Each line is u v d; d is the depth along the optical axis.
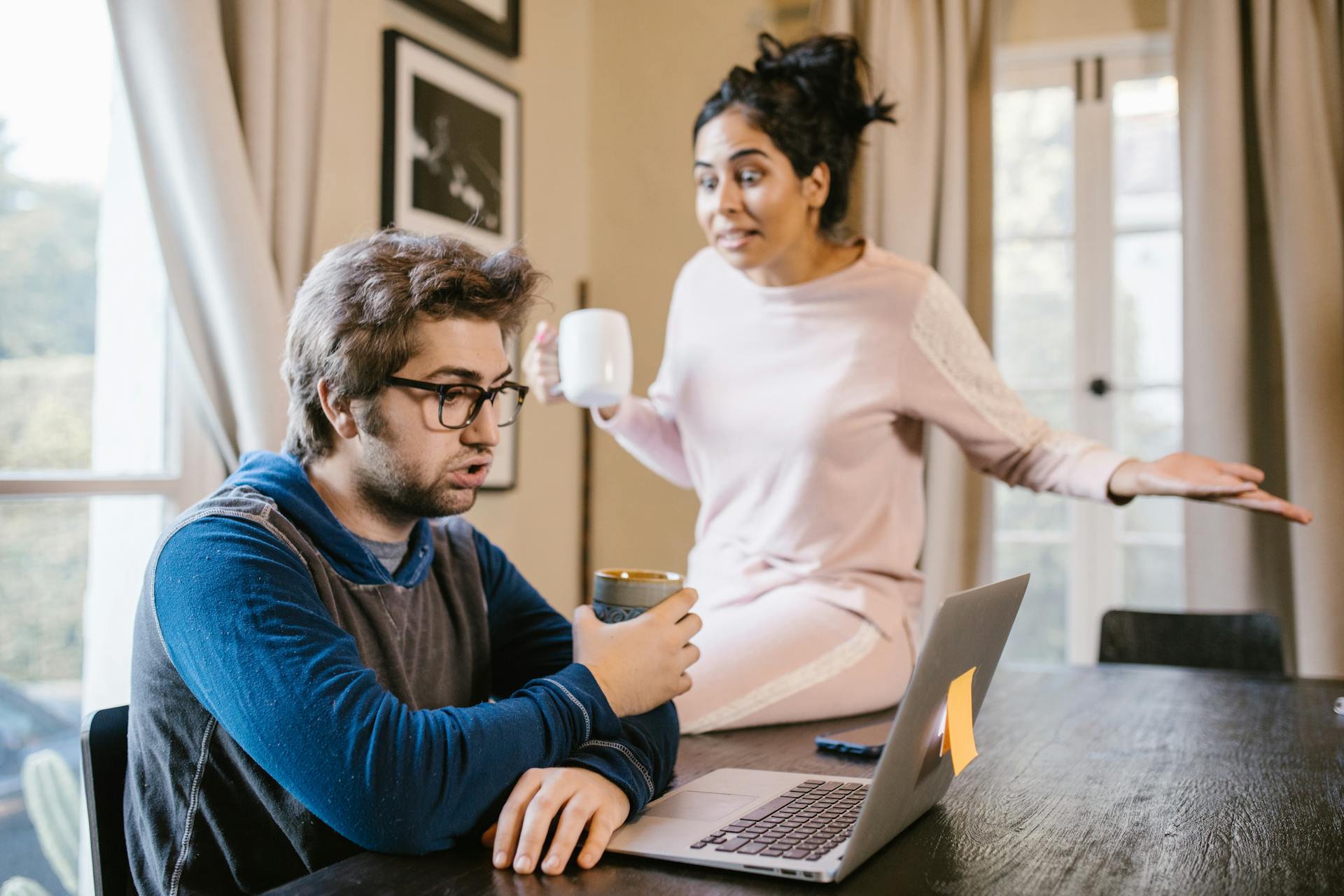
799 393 1.75
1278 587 2.85
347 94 2.51
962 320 1.76
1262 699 1.68
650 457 2.04
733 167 1.71
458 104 2.84
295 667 0.86
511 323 1.09
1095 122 3.17
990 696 1.70
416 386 1.02
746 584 1.78
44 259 2.00
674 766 1.13
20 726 1.96
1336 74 2.76
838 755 1.30
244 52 2.11
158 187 2.02
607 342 1.78
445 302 1.03
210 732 0.95
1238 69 2.82
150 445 2.17
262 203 2.11
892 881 0.78
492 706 0.91
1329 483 2.68
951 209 2.98
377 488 1.06
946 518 2.93
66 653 2.03
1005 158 3.25
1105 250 3.16
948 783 0.99
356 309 1.02
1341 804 1.04
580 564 3.38
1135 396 3.14
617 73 3.47
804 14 3.28
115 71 2.12
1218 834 0.93
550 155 3.30
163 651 0.96
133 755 0.99
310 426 1.08
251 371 2.04
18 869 1.95
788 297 1.78
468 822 0.85
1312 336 2.72
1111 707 1.60
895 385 1.73
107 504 2.09
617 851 0.84
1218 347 2.79
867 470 1.74
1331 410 2.70
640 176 3.43
